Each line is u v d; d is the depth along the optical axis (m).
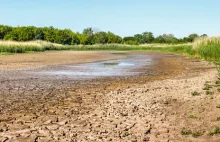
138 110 9.54
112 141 6.74
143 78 17.44
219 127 7.66
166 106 10.03
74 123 8.12
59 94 12.05
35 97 11.38
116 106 10.03
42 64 26.53
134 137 7.07
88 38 116.50
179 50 60.12
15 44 51.16
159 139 7.01
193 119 8.48
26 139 6.77
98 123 8.13
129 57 40.19
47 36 105.00
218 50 29.16
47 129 7.55
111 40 123.12
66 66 25.19
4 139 6.72
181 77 17.53
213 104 9.77
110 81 16.08
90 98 11.30
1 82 15.11
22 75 18.34
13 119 8.38
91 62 30.28
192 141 6.88
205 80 15.04
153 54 50.78
